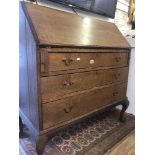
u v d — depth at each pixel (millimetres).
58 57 994
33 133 1054
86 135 1480
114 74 1479
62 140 1399
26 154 1205
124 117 1764
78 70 1132
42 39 934
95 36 1348
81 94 1200
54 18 1183
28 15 1025
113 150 1298
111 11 2072
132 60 1772
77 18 1404
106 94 1443
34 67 953
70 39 1096
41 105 976
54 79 1003
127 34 2154
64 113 1110
